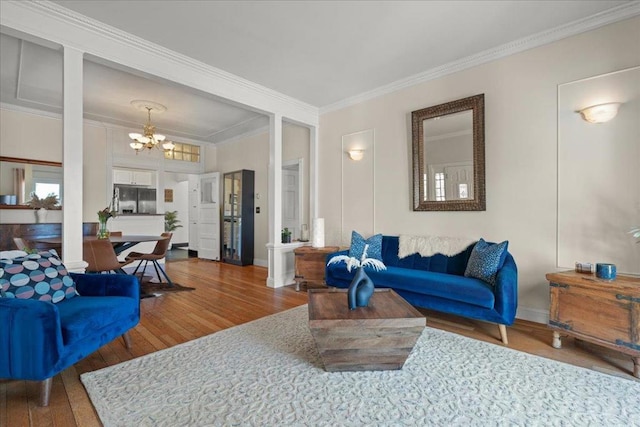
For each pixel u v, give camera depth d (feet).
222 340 8.37
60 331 5.62
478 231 10.97
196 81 11.39
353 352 6.62
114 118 18.15
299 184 17.80
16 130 16.06
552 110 9.48
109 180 19.36
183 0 7.97
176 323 9.81
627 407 5.49
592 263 8.77
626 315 6.67
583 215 8.93
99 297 7.50
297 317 10.28
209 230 23.49
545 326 9.41
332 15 8.64
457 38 9.86
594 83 8.79
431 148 12.09
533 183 9.82
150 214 21.12
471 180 11.05
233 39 9.83
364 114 14.44
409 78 12.63
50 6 7.99
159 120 18.66
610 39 8.55
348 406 5.53
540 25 9.18
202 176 23.98
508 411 5.39
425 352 7.66
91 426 5.08
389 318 6.48
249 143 21.62
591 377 6.48
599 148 8.70
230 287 14.58
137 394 5.88
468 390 6.02
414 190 12.49
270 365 7.00
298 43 10.10
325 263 13.10
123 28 9.15
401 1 8.06
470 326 9.57
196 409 5.44
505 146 10.38
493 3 8.18
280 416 5.26
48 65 11.43
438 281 9.08
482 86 10.90
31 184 16.48
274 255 14.58
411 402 5.65
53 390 6.09
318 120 16.37
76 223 8.46
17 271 6.70
